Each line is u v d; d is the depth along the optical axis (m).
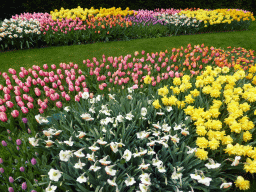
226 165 2.28
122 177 2.02
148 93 3.37
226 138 2.24
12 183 2.07
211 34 9.39
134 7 11.65
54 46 7.27
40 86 4.02
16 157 2.31
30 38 6.86
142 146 2.36
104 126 2.44
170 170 2.14
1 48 6.91
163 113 2.68
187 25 9.12
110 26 7.76
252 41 8.29
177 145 2.37
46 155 2.37
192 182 2.11
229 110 2.70
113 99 3.06
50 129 2.40
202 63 4.85
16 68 5.47
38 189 2.02
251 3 14.91
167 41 8.08
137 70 4.02
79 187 1.87
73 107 2.99
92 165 2.03
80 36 7.48
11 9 9.54
